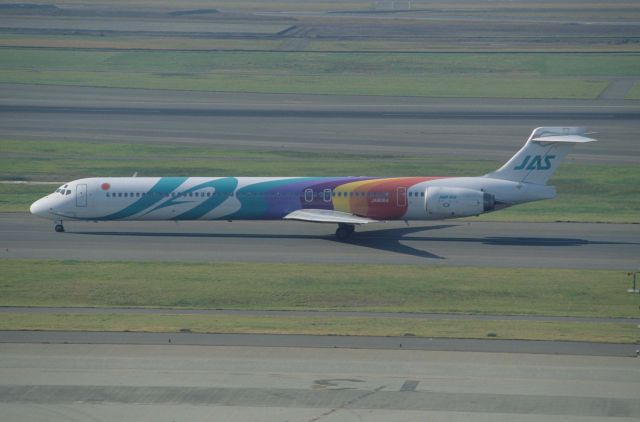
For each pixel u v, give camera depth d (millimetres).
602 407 155000
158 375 170250
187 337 193000
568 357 179625
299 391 162875
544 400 158125
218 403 158000
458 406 156125
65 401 158875
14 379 168000
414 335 195000
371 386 165000
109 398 160000
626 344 188125
